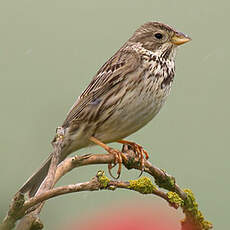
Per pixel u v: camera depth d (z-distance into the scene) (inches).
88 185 226.4
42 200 208.4
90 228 188.9
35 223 207.5
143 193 241.3
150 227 187.9
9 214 199.9
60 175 254.8
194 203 266.8
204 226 266.5
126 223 186.7
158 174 279.4
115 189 234.5
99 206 198.5
